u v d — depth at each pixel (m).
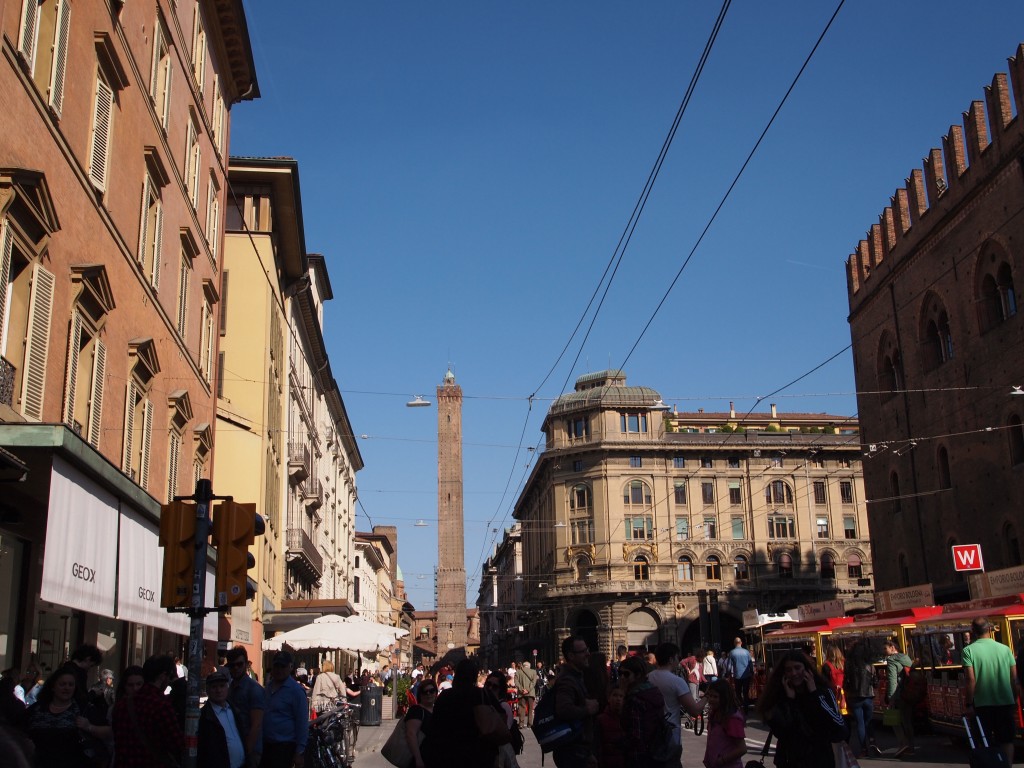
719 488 85.19
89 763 9.49
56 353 15.20
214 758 10.05
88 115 16.75
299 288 44.88
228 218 38.84
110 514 14.02
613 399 85.69
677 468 85.38
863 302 50.50
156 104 21.70
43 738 9.03
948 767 16.11
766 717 8.19
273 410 39.28
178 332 23.94
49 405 14.86
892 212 47.00
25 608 15.14
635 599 82.62
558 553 85.56
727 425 87.94
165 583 9.63
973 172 38.97
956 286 40.88
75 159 15.88
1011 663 11.65
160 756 9.16
